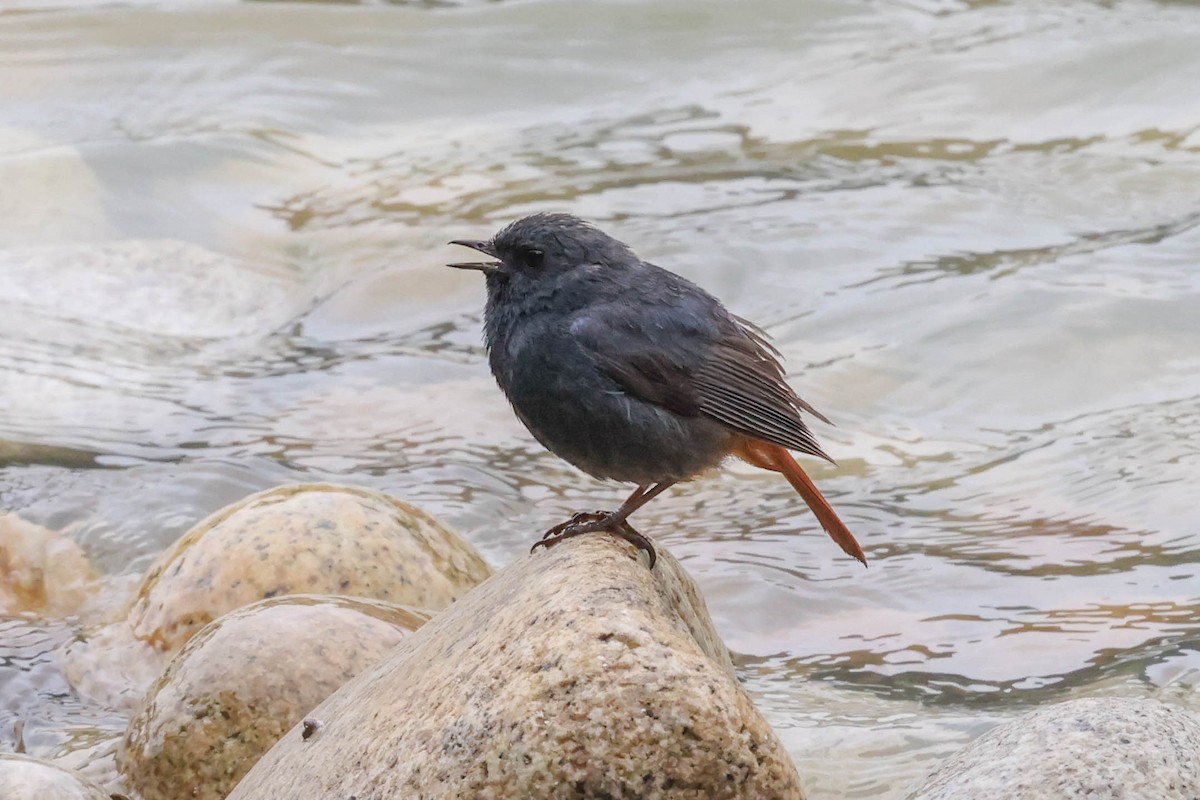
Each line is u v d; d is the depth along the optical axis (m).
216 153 19.17
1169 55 19.92
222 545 10.13
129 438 14.11
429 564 10.12
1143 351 14.74
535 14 22.27
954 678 10.12
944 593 11.38
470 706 5.98
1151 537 11.93
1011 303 15.58
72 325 16.22
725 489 13.34
